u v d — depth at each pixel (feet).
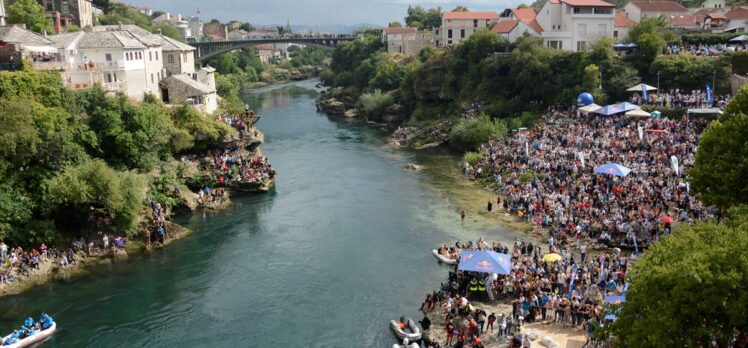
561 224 208.74
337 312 161.48
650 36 351.05
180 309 165.07
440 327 150.30
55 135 214.90
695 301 92.22
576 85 355.15
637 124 281.33
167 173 255.09
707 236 107.24
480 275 167.12
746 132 150.92
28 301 170.19
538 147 287.07
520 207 233.35
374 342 146.51
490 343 141.28
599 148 265.13
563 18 416.46
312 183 290.56
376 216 238.48
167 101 343.87
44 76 238.48
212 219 239.91
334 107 547.08
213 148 296.51
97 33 303.07
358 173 308.60
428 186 280.31
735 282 90.48
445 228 221.87
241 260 197.98
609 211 207.51
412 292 172.04
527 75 382.83
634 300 100.83
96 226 210.38
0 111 200.13
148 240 212.02
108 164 244.22
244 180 271.69
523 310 149.38
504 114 385.09
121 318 160.25
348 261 194.70
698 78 327.06
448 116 430.20
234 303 168.25
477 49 433.89
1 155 197.98
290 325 155.22
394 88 545.85
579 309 144.56
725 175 148.15
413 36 655.35
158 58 344.08
